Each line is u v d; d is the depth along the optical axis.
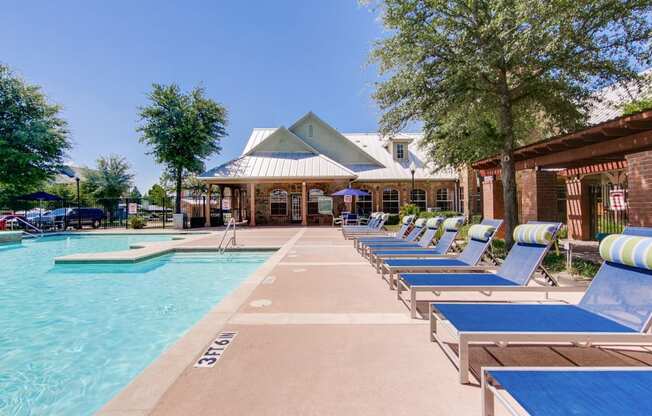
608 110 12.98
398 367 2.91
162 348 4.34
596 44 7.78
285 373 2.81
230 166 23.77
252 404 2.37
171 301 6.54
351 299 5.05
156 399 2.44
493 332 2.59
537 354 3.13
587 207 12.23
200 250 11.71
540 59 8.09
